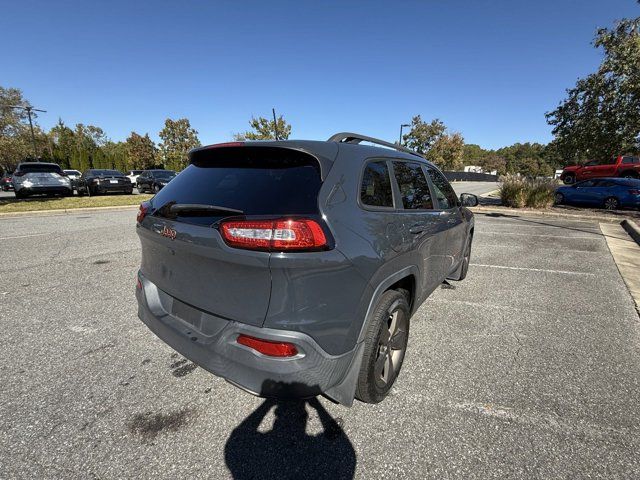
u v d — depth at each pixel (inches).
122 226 345.1
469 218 179.6
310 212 69.3
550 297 170.9
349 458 74.1
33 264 208.2
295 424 83.3
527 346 122.6
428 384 100.1
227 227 67.8
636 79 450.3
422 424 84.2
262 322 67.9
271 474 69.8
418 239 102.4
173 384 97.0
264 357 67.8
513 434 81.6
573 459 74.9
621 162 850.1
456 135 1465.3
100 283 176.6
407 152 127.4
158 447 75.7
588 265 232.2
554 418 87.2
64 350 113.2
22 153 1343.5
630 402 93.9
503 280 197.5
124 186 722.2
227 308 72.0
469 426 83.9
